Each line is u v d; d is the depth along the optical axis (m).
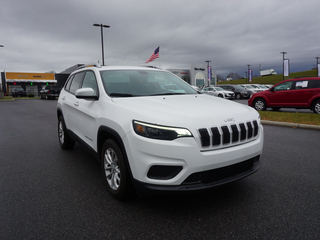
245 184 3.42
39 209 2.80
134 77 3.86
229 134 2.58
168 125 2.42
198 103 3.08
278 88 12.05
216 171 2.54
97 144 3.28
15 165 4.35
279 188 3.28
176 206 2.84
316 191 3.17
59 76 34.81
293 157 4.60
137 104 2.92
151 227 2.43
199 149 2.42
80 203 2.94
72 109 4.34
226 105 3.09
